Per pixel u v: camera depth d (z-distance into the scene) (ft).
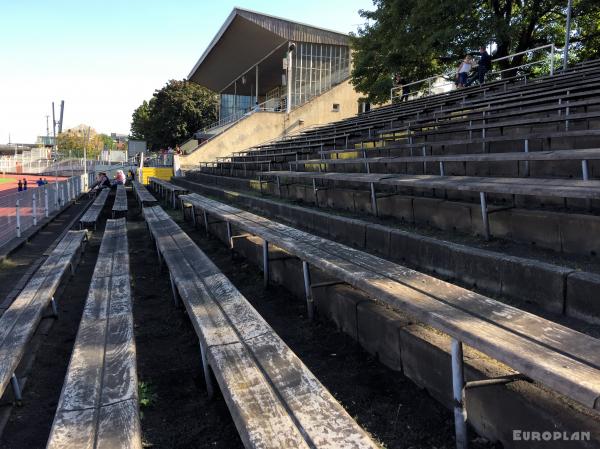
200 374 11.80
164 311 16.74
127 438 7.06
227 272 20.20
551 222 13.69
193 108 171.63
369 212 23.31
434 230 18.22
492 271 12.44
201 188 51.70
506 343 6.60
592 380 5.41
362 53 78.48
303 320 14.24
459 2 59.00
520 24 62.90
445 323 7.54
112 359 9.97
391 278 10.40
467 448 7.75
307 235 16.51
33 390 11.73
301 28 91.56
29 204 38.99
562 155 14.56
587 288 9.96
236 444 8.77
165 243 20.75
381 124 42.57
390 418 8.88
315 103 92.02
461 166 23.68
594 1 61.36
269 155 48.47
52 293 15.35
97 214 38.75
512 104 27.25
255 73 122.62
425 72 73.46
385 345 10.88
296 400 7.25
